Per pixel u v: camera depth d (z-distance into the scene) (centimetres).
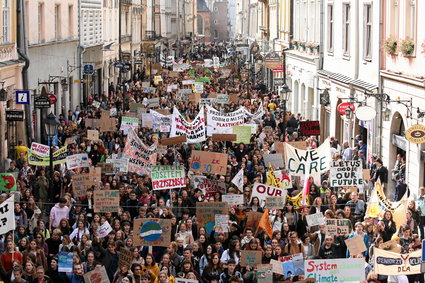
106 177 3022
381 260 1850
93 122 4134
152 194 2661
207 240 2267
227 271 2009
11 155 4269
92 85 7100
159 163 3138
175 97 5931
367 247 2209
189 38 17412
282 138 4141
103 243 2230
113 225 2302
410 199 2581
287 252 2147
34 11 4984
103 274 1911
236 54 12369
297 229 2458
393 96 3666
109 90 7394
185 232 2267
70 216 2481
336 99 4747
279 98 6456
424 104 3222
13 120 4028
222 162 2903
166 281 1838
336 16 4866
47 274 2005
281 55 7225
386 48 3647
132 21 9925
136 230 2109
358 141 4019
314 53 5556
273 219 2441
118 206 2406
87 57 6838
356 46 4353
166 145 3444
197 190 2678
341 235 2206
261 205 2544
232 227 2328
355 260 1833
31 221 2433
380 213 2328
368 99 4003
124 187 2697
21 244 2122
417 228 2445
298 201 2620
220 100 5259
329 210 2331
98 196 2403
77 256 1977
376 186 2342
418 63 3325
